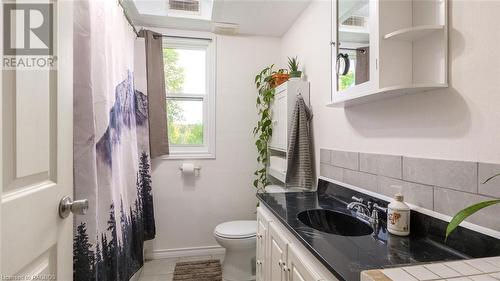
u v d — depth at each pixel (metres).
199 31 2.62
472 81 0.89
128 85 2.02
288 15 2.30
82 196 1.16
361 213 1.32
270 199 1.66
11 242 0.62
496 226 0.81
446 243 0.94
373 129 1.37
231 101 2.69
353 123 1.54
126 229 1.83
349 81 1.39
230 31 2.57
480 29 0.86
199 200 2.63
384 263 0.81
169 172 2.57
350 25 1.39
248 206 2.71
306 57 2.15
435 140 1.02
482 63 0.86
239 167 2.70
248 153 2.72
